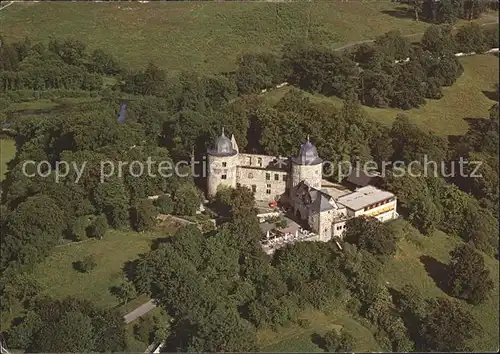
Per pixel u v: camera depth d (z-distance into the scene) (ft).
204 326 511.40
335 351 533.96
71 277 597.93
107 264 611.06
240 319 535.60
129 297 560.61
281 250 604.08
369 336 564.71
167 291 551.18
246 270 583.58
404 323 579.07
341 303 588.50
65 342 504.84
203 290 545.03
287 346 534.37
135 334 531.50
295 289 578.25
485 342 584.40
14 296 571.28
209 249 583.99
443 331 560.20
